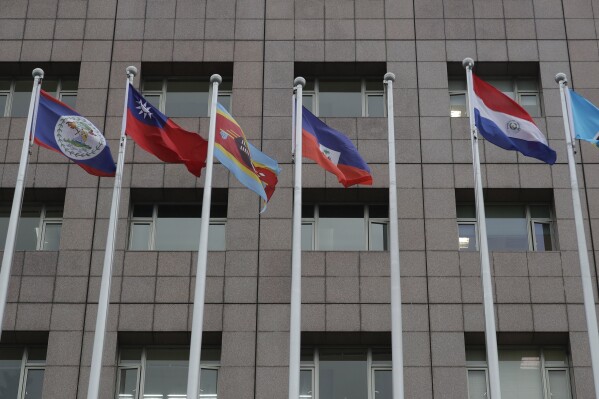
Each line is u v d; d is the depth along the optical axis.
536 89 26.19
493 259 22.91
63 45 26.03
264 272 22.66
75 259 22.86
